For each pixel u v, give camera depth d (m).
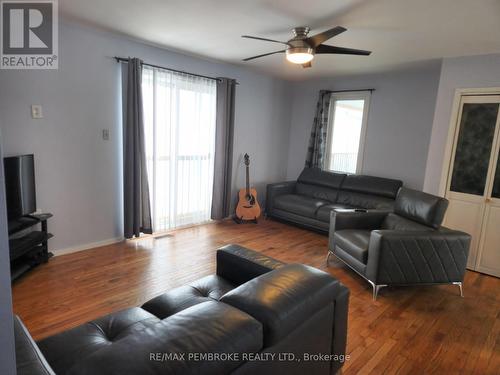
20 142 2.95
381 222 3.59
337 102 5.38
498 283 3.27
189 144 4.34
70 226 3.41
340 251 3.35
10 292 0.58
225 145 4.72
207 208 4.78
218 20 2.84
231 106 4.71
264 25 2.92
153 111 3.83
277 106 5.65
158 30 3.19
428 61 3.85
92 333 1.47
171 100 4.00
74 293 2.63
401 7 2.37
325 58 3.91
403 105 4.64
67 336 1.43
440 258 2.81
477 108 3.46
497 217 3.42
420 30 2.82
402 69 4.41
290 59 2.85
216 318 1.05
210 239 4.12
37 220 2.89
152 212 4.02
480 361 2.06
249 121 5.20
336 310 1.53
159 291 2.74
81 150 3.37
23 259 2.97
